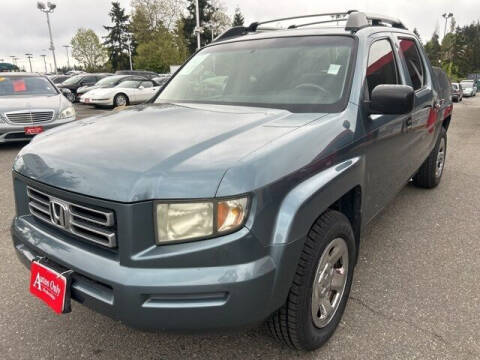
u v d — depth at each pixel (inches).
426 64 180.9
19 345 103.3
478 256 147.0
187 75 143.6
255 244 75.5
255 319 76.9
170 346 102.5
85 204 80.0
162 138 89.4
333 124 99.3
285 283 80.3
